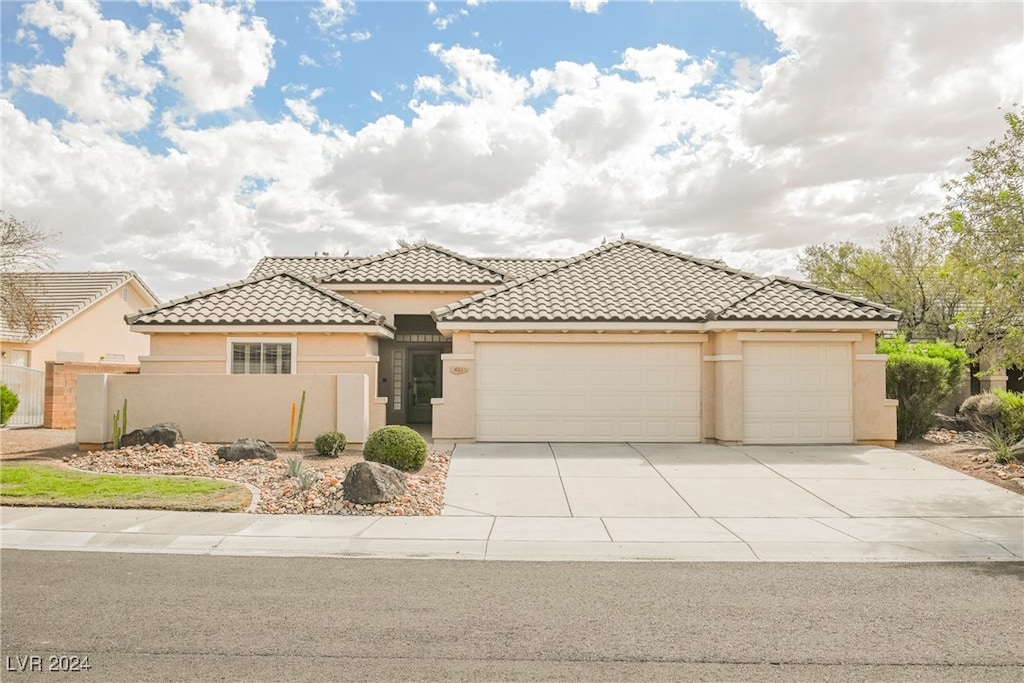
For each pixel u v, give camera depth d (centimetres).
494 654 562
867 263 3444
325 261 2666
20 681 506
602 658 556
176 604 677
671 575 791
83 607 668
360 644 581
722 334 1734
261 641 586
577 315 1748
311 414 1664
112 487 1169
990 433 1623
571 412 1775
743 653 568
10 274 2384
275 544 910
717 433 1752
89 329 3238
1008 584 760
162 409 1658
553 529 995
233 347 1861
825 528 1007
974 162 1404
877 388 1745
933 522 1041
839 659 556
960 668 540
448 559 855
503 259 2717
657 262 2127
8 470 1302
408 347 2258
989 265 1379
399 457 1324
